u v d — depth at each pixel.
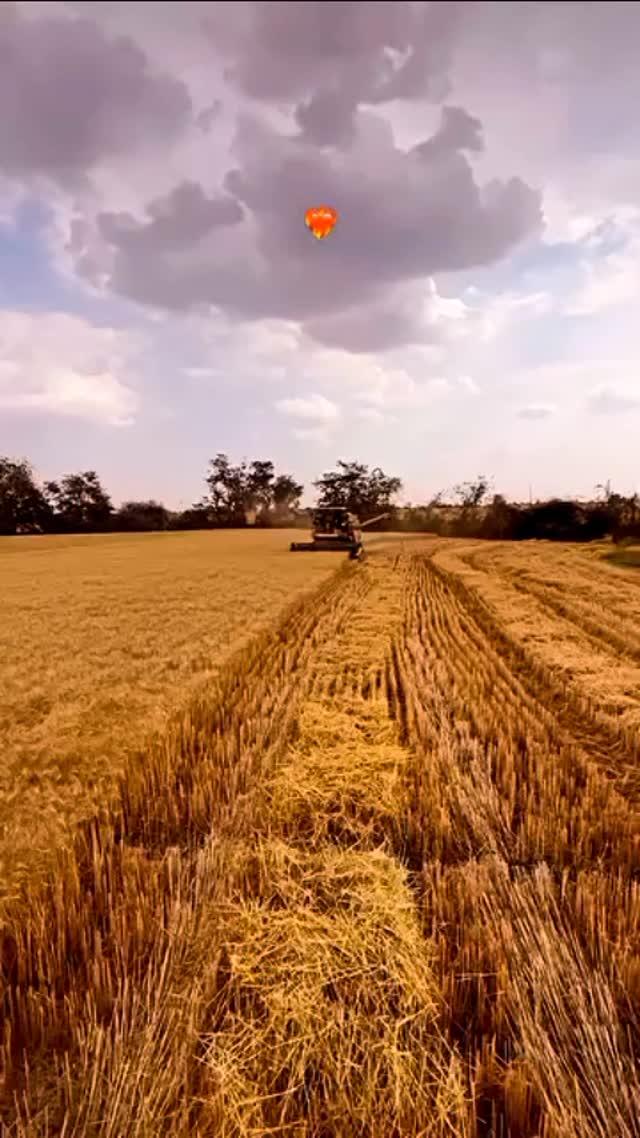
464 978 3.12
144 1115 2.43
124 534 64.56
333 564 28.52
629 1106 2.45
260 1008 3.06
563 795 5.34
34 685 8.83
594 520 47.41
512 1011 2.95
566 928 3.50
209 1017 3.00
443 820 4.62
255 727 6.85
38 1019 2.92
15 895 3.95
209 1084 2.61
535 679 9.15
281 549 39.78
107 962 3.16
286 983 3.12
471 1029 2.95
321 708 7.42
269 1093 2.63
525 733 6.73
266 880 3.99
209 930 3.51
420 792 5.15
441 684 8.67
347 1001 3.07
